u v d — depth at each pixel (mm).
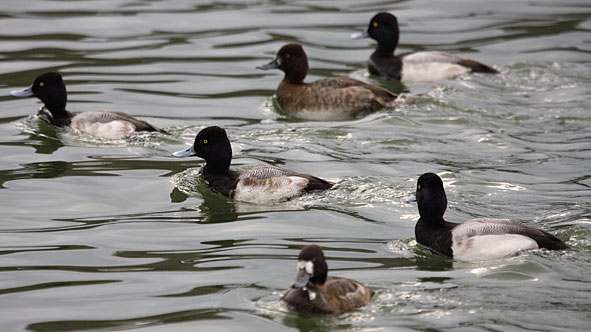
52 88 16891
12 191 14078
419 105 18078
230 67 21031
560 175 14570
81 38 22750
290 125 17422
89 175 14789
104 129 16391
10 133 16750
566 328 9359
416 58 20219
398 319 9578
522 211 12992
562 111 17766
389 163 15156
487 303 9977
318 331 9469
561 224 12367
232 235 12469
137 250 11969
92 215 13266
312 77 20328
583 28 23578
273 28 23797
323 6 25859
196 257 11688
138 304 10297
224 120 17703
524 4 25984
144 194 14070
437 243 11742
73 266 11438
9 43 22109
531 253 11242
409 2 26250
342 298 9781
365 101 17875
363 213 13156
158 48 22141
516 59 21219
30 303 10367
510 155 15562
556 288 10352
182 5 25859
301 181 13758
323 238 12312
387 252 11789
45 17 24344
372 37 20469
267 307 10000
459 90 18922
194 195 14047
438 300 10055
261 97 19297
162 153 15820
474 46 22359
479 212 12992
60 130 16828
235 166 14930
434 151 15750
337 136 16672
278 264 11383
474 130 16766
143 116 17750
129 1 26156
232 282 10820
